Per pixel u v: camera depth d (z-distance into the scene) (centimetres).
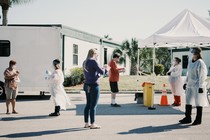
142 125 874
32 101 1433
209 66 3509
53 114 1028
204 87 863
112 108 1211
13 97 1065
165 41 1288
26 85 1440
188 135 753
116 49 3497
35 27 1440
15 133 774
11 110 1154
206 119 970
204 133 774
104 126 858
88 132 784
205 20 1413
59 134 762
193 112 1112
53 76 1011
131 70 3675
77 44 2467
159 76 3312
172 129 821
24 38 1441
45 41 1442
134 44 3569
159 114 1067
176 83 1266
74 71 2241
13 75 1050
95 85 791
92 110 812
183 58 3672
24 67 1442
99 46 3025
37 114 1062
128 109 1184
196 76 866
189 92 884
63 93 1030
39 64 1441
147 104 1258
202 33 1297
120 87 2195
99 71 772
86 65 783
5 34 1440
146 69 3666
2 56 1445
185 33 1305
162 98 1307
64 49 2188
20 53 1442
